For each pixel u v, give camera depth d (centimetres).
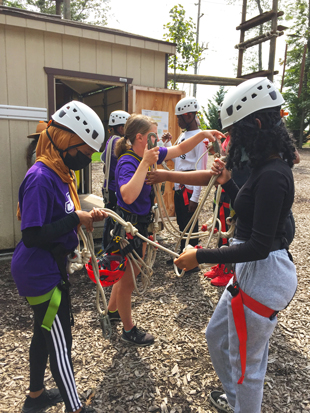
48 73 416
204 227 199
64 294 154
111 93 661
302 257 423
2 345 243
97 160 1384
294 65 2316
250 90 132
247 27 1100
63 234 143
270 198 123
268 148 129
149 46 484
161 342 249
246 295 140
